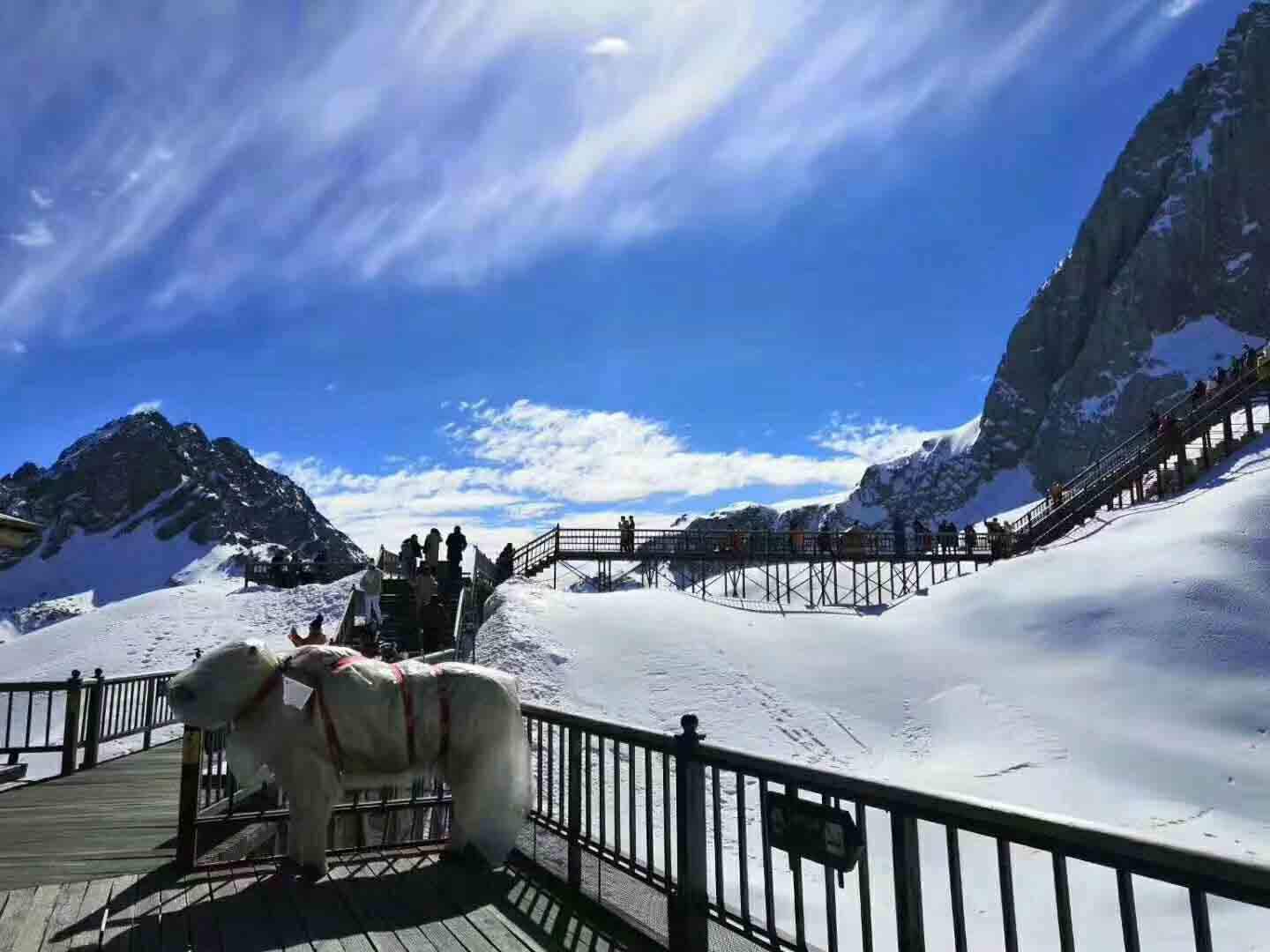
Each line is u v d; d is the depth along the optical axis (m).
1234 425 48.56
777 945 3.62
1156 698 21.39
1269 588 25.70
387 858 5.87
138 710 12.65
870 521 179.50
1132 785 17.47
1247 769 17.70
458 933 4.52
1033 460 144.88
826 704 23.64
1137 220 143.38
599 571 39.66
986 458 155.88
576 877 5.23
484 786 5.37
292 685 4.98
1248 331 121.38
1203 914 2.14
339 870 5.61
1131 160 148.88
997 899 11.71
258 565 47.75
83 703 10.97
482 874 5.52
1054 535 41.66
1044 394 152.50
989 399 161.50
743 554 38.69
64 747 10.27
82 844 6.66
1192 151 136.25
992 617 28.11
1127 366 130.62
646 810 4.55
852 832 3.29
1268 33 132.88
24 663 35.88
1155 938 9.97
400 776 5.36
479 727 5.36
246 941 4.43
